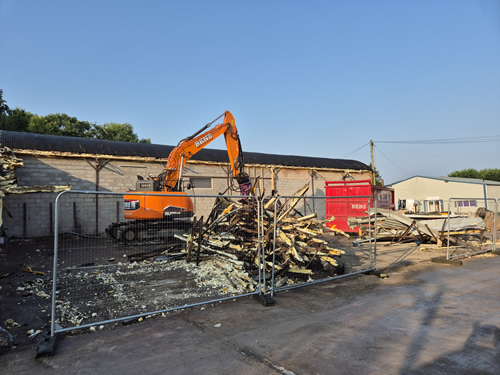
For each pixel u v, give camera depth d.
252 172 21.47
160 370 3.30
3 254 10.58
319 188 24.41
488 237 14.21
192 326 4.48
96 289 6.29
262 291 5.88
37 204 14.52
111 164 16.66
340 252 7.92
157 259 8.34
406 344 3.78
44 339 3.92
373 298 5.71
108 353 3.72
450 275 7.44
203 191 19.31
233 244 7.23
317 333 4.16
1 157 12.23
